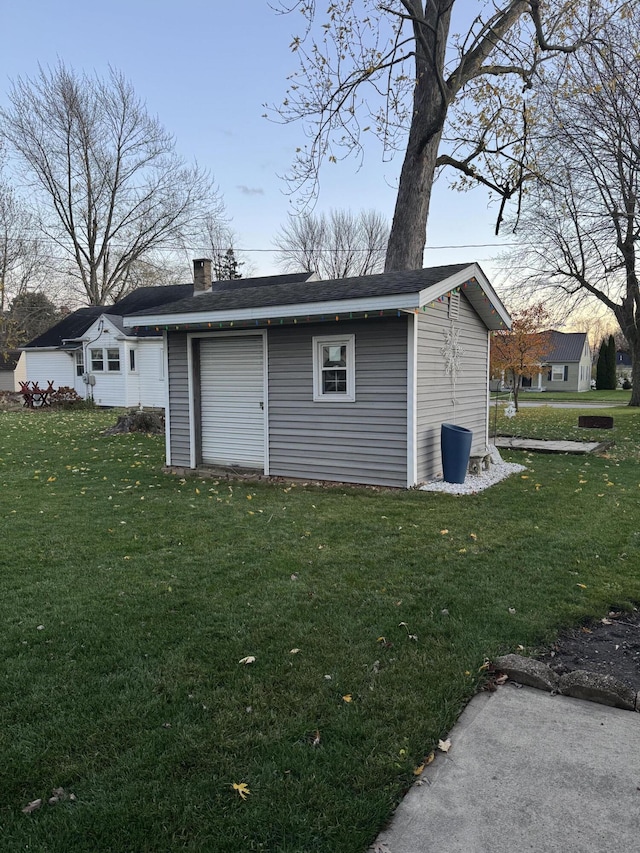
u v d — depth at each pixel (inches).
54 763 94.0
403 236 468.8
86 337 944.3
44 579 177.5
